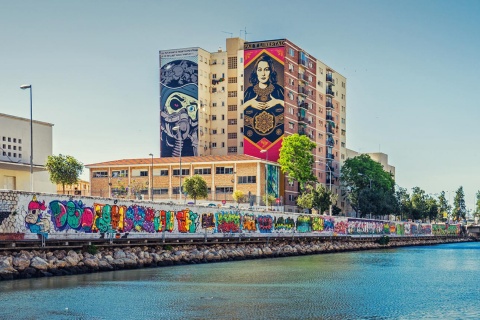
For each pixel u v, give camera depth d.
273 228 112.62
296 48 184.50
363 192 190.75
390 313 42.12
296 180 178.38
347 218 148.62
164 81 184.62
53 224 61.84
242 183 161.38
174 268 71.62
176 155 182.38
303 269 75.38
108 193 167.38
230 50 186.00
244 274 65.88
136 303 44.34
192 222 86.94
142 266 70.81
